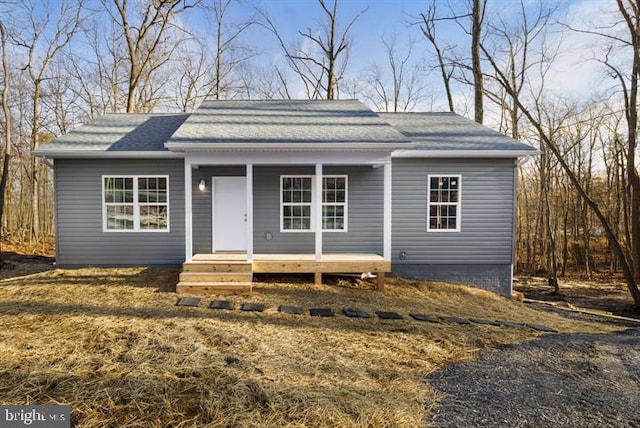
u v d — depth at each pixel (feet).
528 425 8.93
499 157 27.66
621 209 54.19
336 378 11.12
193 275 21.34
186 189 22.79
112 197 27.14
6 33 36.86
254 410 8.93
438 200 28.04
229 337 14.03
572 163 55.11
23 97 54.24
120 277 24.14
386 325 16.97
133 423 8.25
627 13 32.12
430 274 28.27
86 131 29.17
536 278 46.68
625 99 39.91
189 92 63.05
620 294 36.42
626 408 9.84
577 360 13.41
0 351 11.93
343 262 23.65
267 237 27.84
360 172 28.02
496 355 13.80
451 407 9.75
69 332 13.96
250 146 22.02
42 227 57.62
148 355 11.93
